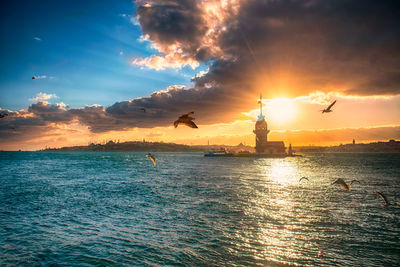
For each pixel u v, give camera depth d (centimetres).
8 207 2641
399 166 10219
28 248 1597
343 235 1878
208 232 1925
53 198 3159
